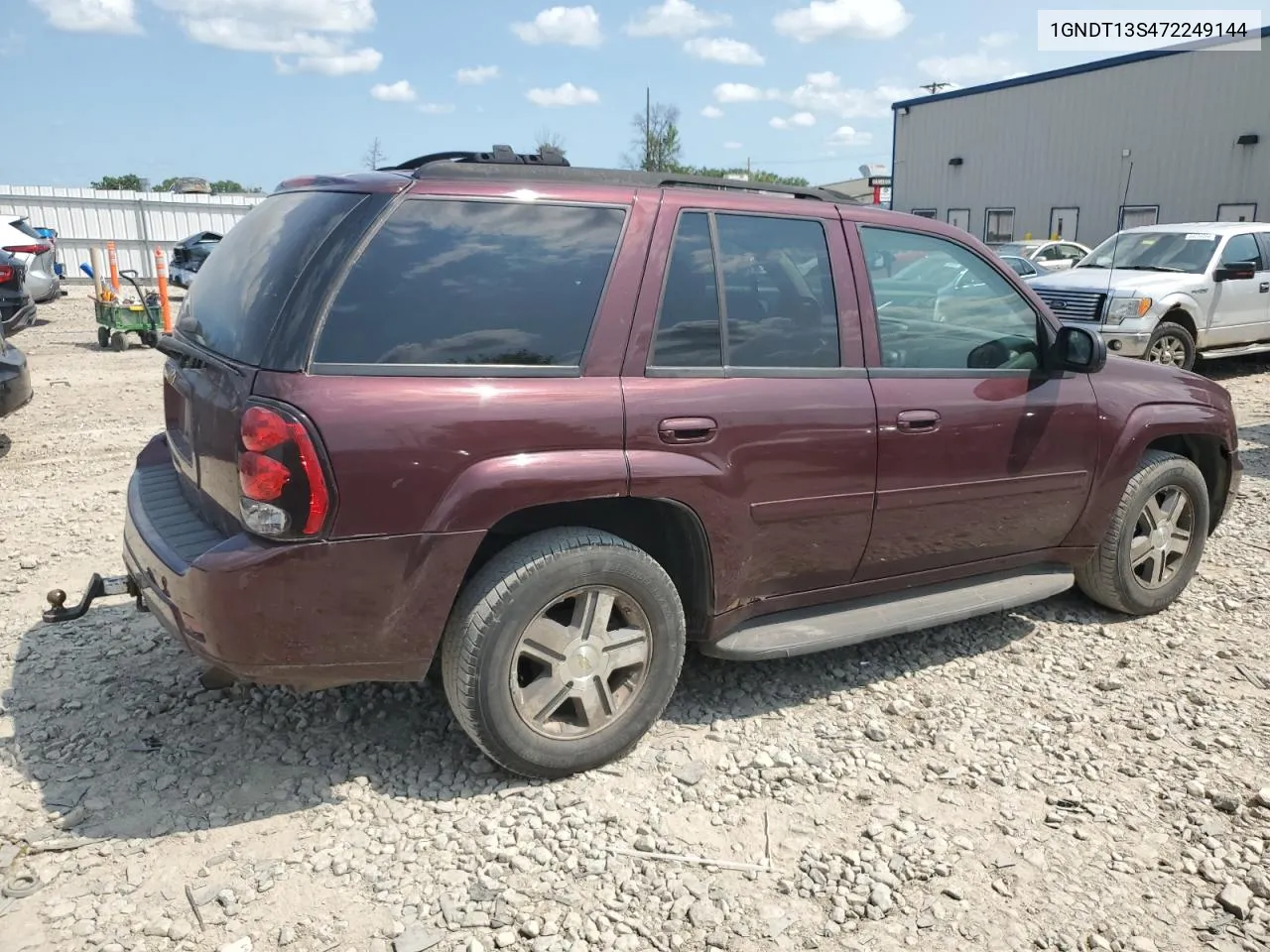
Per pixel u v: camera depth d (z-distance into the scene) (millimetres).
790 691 3990
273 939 2568
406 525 2883
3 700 3711
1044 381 4230
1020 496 4168
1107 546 4609
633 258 3273
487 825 3035
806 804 3225
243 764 3352
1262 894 2848
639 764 3416
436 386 2924
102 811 3061
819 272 3678
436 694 3857
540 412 3031
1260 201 23672
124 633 4324
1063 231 28562
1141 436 4484
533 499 3021
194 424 3166
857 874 2898
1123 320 11391
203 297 3477
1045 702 3957
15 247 15945
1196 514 4859
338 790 3213
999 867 2945
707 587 3484
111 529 5801
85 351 13680
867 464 3676
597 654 3248
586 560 3137
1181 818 3201
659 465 3201
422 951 2543
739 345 3459
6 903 2652
